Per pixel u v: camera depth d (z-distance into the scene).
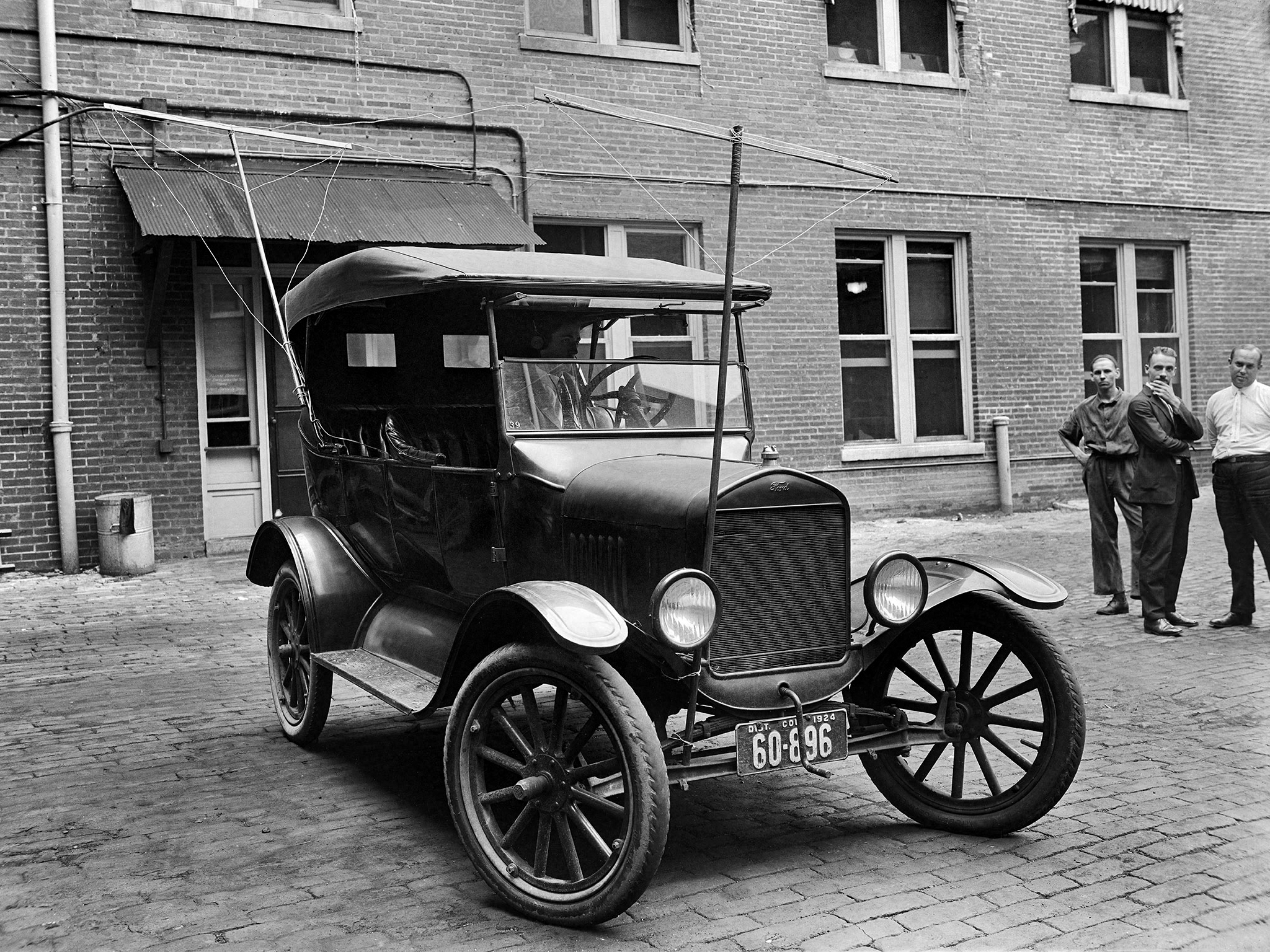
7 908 3.59
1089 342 15.20
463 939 3.34
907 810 4.29
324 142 9.24
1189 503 7.72
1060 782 3.95
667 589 3.47
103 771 5.07
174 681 6.75
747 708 3.70
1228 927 3.32
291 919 3.49
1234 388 7.75
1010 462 14.41
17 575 10.25
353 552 5.50
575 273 4.58
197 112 10.80
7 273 10.21
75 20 10.39
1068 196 14.78
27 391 10.30
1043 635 4.03
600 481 4.09
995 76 14.34
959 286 14.33
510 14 12.01
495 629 3.88
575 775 3.47
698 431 4.72
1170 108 15.44
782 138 13.18
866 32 13.82
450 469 4.61
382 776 5.00
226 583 9.81
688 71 12.74
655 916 3.47
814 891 3.64
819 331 13.30
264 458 11.18
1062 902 3.51
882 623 3.91
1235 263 15.98
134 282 10.61
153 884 3.78
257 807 4.58
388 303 5.39
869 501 13.58
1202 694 6.09
